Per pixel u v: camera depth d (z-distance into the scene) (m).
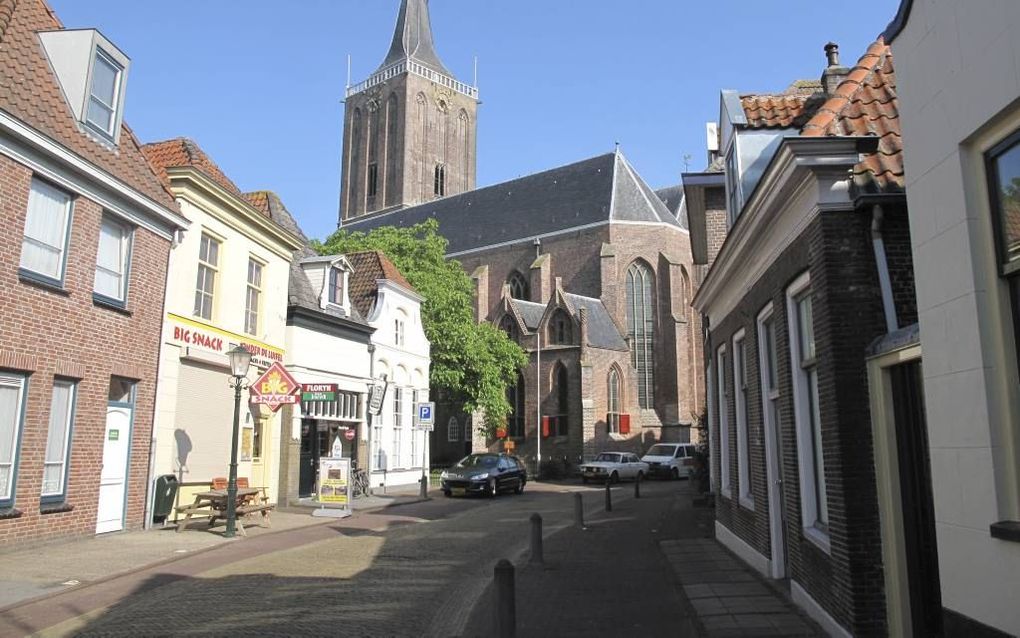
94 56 12.95
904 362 6.00
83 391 12.76
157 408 15.07
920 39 5.03
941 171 4.77
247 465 18.92
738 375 11.84
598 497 25.88
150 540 13.32
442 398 38.41
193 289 16.47
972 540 4.45
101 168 12.83
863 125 7.91
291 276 22.44
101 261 13.45
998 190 4.34
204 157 18.20
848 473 6.57
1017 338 4.20
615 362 46.28
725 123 12.51
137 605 8.52
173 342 15.66
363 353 25.56
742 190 11.32
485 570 11.26
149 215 14.66
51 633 7.29
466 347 35.31
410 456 29.25
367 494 24.86
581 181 57.41
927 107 4.94
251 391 17.33
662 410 49.97
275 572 10.81
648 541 13.95
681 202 59.03
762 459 10.02
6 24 11.77
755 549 10.66
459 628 7.74
